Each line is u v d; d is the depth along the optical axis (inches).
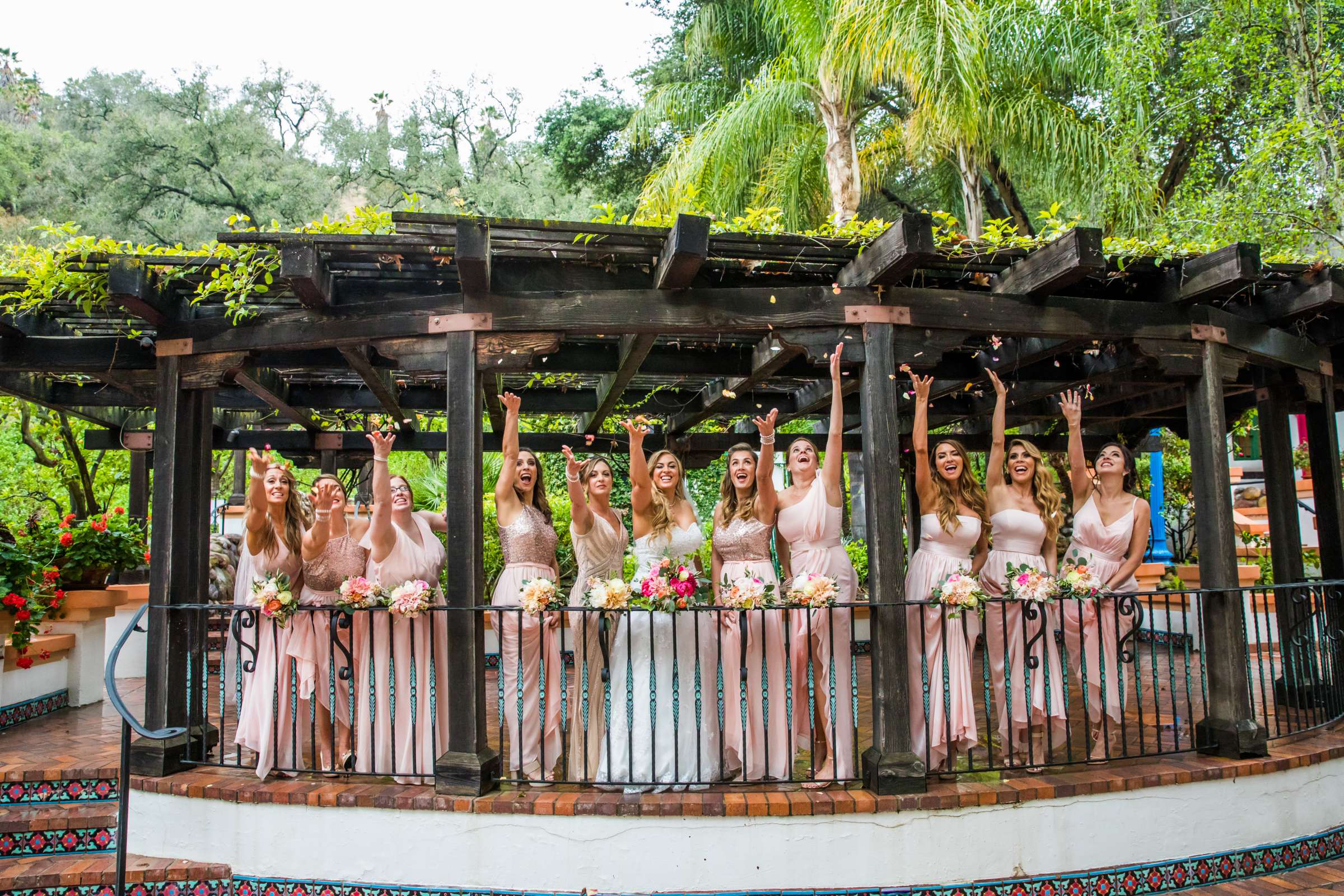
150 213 676.7
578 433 331.6
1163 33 390.3
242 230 152.2
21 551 232.1
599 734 169.6
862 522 431.5
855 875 144.4
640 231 152.4
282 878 152.5
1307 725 195.0
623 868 143.6
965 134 373.4
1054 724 179.6
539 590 152.5
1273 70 350.3
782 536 175.6
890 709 151.9
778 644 166.1
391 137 856.9
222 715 166.7
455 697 153.3
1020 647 179.8
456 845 147.1
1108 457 194.1
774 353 191.2
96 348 191.3
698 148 402.9
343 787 156.4
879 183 494.0
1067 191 398.3
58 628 257.4
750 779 161.2
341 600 165.2
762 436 163.8
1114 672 186.5
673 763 159.2
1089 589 165.3
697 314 162.9
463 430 159.5
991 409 284.4
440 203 796.6
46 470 454.0
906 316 165.0
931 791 149.4
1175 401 264.2
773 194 422.9
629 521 335.0
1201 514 179.8
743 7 481.7
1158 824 156.6
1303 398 235.5
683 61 605.9
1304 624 202.7
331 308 168.6
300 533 187.9
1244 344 188.5
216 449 298.2
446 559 185.6
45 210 664.4
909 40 347.9
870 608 155.9
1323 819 172.4
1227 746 170.4
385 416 298.8
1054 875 150.1
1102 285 182.7
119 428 289.1
